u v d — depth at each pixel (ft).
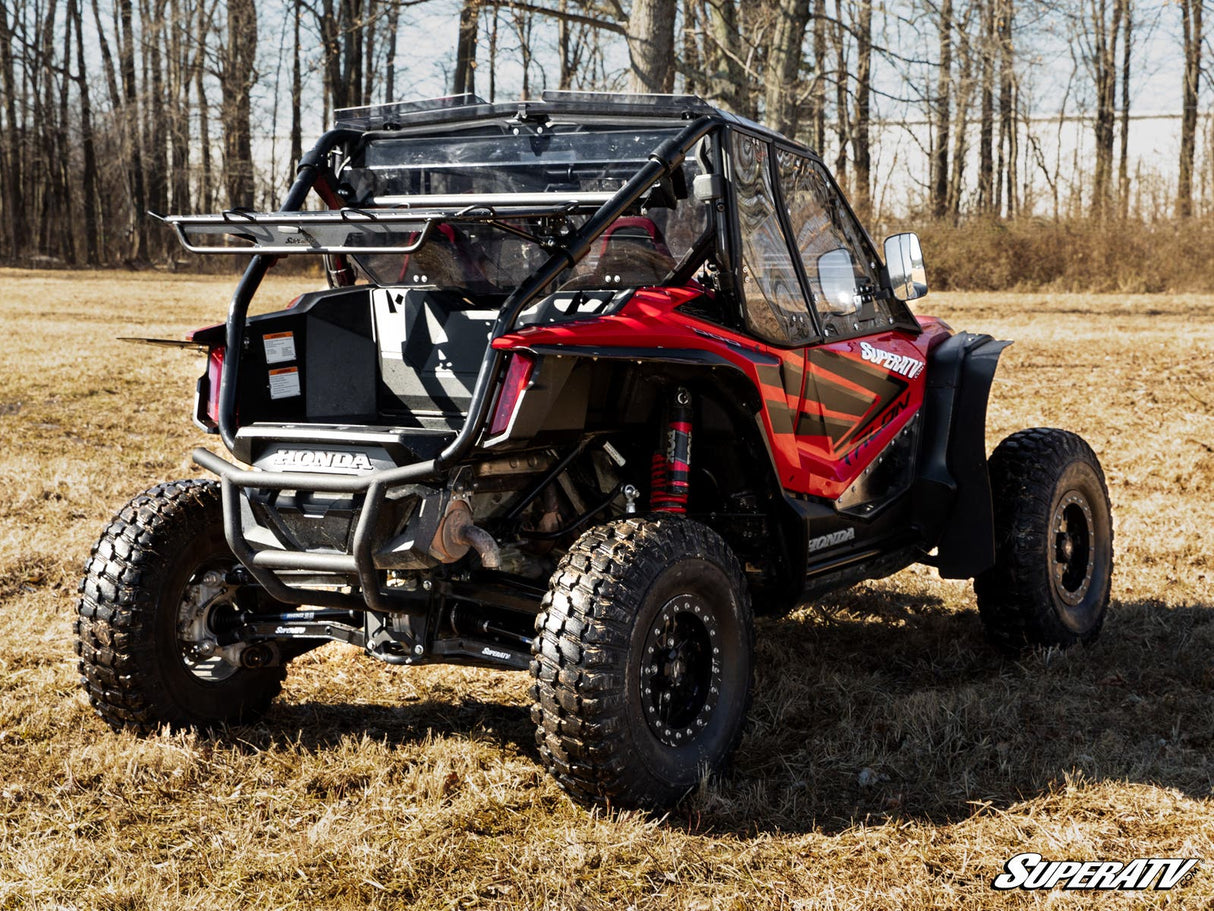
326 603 12.37
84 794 12.06
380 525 11.37
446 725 14.24
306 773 12.59
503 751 13.30
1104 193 105.09
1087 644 17.12
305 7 128.26
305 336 13.10
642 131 13.34
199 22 157.99
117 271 149.59
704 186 12.14
